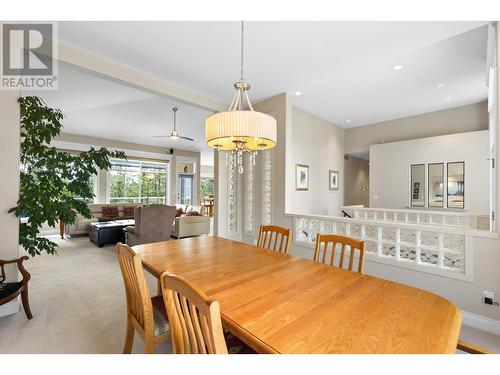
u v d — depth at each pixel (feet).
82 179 8.41
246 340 3.00
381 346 2.78
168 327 4.81
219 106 12.95
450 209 16.15
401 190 18.33
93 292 9.11
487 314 6.68
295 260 5.99
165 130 21.17
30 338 6.21
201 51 8.38
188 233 19.01
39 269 11.68
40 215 7.20
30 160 7.69
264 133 5.63
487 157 14.84
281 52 8.41
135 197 27.02
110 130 21.11
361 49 8.23
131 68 9.52
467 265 6.98
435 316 3.43
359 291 4.24
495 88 6.77
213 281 4.66
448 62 10.44
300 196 17.30
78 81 11.27
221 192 13.50
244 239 14.20
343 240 5.76
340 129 21.80
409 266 8.00
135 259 4.40
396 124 19.35
